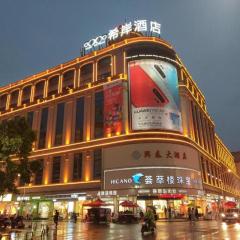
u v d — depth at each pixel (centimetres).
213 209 6256
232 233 2053
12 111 7056
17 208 5919
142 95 5109
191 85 6881
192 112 6328
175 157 4894
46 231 2291
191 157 5234
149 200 4716
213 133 8231
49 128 6219
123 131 5112
